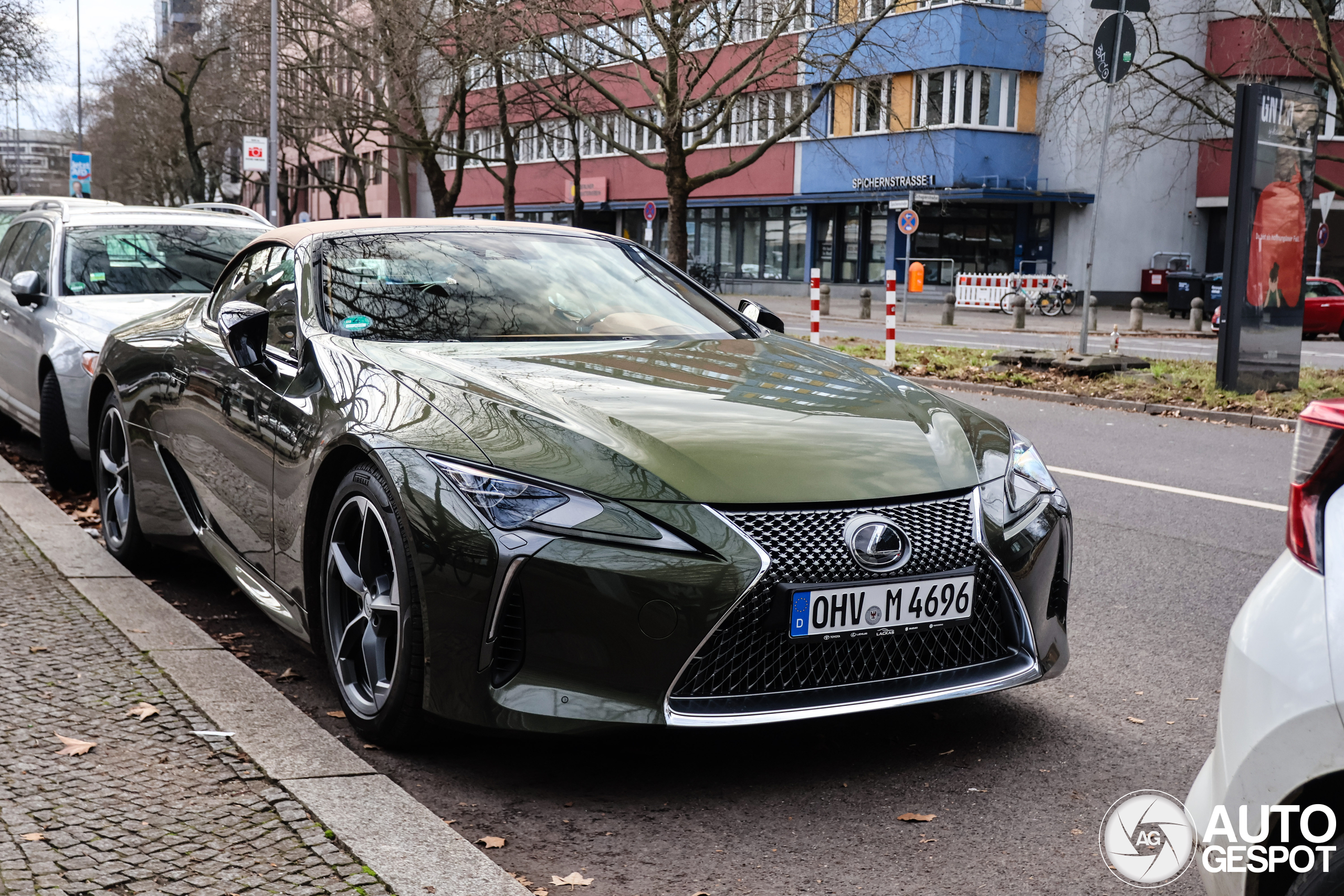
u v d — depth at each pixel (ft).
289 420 13.12
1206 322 112.27
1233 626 6.93
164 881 8.59
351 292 14.28
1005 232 131.23
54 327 23.88
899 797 10.89
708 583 10.28
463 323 14.02
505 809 10.55
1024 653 11.60
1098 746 12.15
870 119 131.23
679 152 78.28
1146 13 54.29
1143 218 130.31
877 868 9.55
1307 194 44.57
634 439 11.02
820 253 142.72
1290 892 6.41
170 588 17.51
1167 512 24.16
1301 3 66.80
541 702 10.32
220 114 150.10
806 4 81.82
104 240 26.04
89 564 17.40
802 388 12.85
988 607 11.42
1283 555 6.87
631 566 10.21
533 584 10.29
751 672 10.55
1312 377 50.88
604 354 13.47
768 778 11.29
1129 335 89.81
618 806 10.66
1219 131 129.49
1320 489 6.61
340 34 108.58
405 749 11.72
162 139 183.42
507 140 108.58
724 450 10.98
